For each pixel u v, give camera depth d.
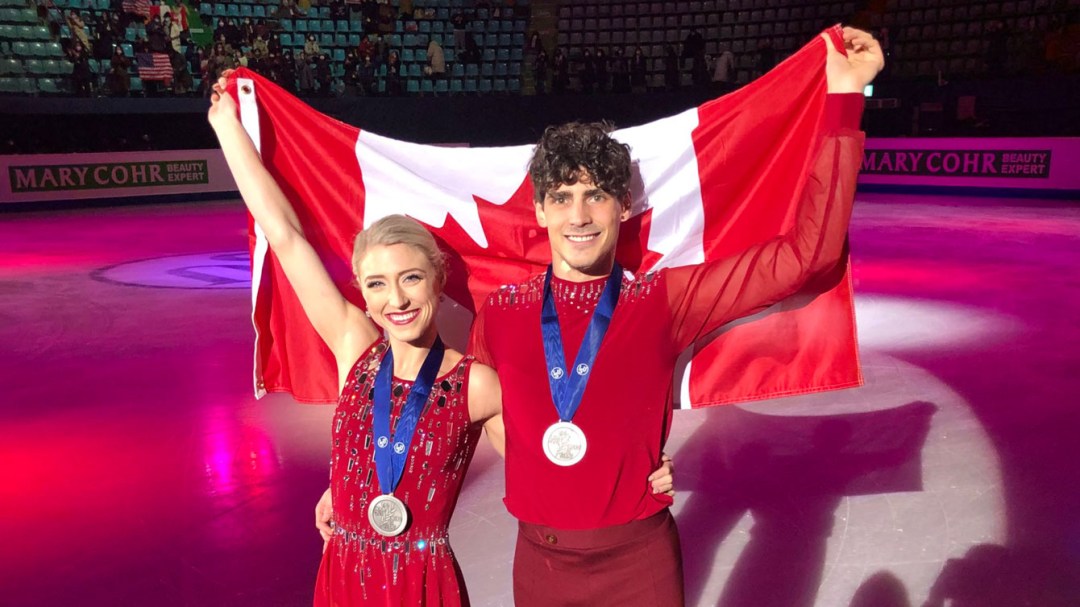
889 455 4.68
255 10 20.64
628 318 2.16
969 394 5.64
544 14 22.11
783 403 5.59
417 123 19.52
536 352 2.18
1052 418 5.16
